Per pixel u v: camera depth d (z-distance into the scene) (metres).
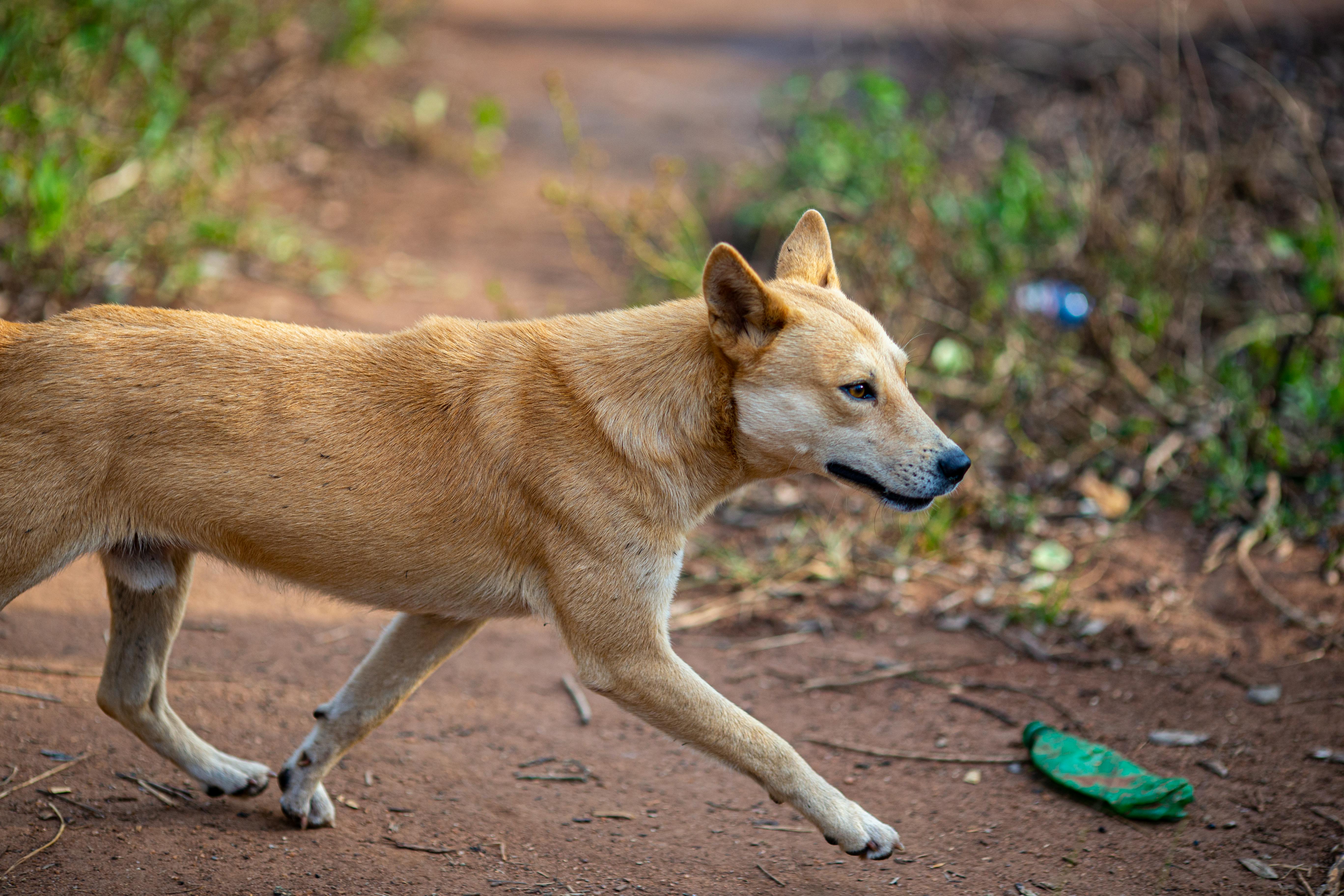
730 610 7.77
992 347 10.03
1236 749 6.20
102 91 11.84
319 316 10.98
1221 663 7.05
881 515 8.78
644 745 6.33
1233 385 9.30
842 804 4.81
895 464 5.04
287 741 6.05
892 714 6.64
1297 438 9.17
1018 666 7.14
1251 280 11.17
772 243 12.88
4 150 10.04
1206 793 5.84
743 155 16.73
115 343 4.64
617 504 4.85
